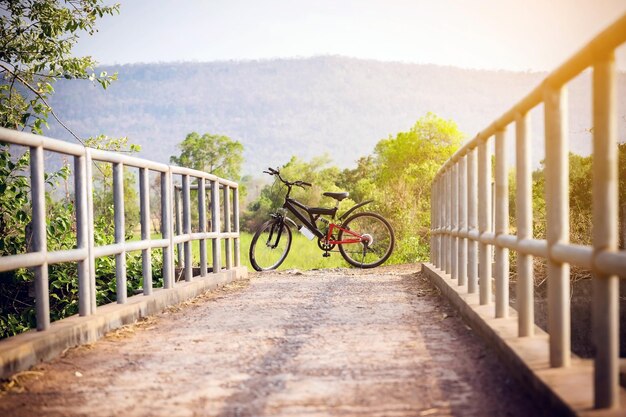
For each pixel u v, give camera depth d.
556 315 3.24
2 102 9.17
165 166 7.05
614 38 2.38
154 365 4.29
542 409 3.02
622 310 7.59
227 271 9.85
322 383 3.73
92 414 3.29
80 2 9.71
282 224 12.27
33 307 8.21
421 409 3.19
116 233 5.93
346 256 12.50
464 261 6.53
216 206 9.45
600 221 2.60
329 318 6.12
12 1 9.43
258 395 3.54
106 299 9.34
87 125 172.50
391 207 17.94
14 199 7.75
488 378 3.66
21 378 3.95
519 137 3.98
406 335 5.10
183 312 6.68
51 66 9.44
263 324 5.84
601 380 2.60
